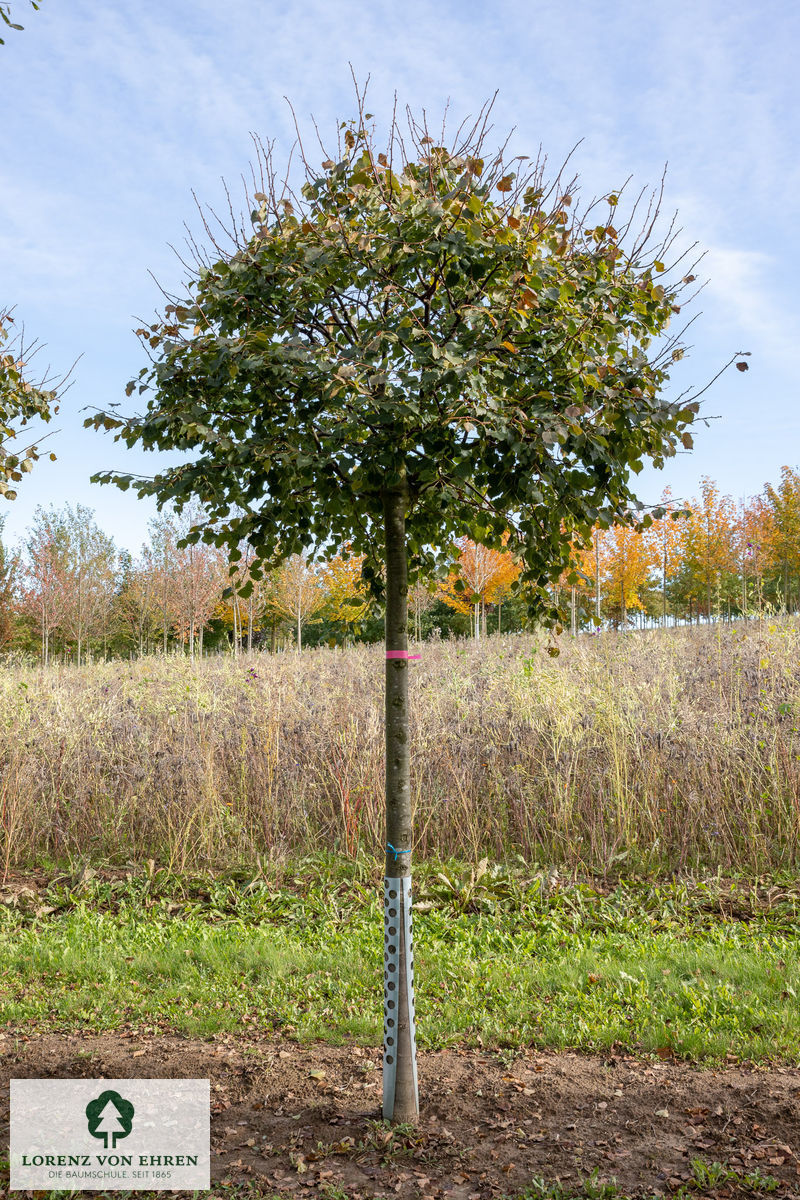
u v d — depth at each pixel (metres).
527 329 3.32
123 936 5.81
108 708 9.16
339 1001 4.64
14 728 8.38
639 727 7.57
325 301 3.42
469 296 3.25
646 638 12.69
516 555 4.01
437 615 26.73
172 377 3.34
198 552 22.67
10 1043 4.19
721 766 7.23
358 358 3.00
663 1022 4.12
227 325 3.40
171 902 6.41
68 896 6.52
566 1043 4.04
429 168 3.26
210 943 5.55
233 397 3.40
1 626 27.73
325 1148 3.15
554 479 3.19
